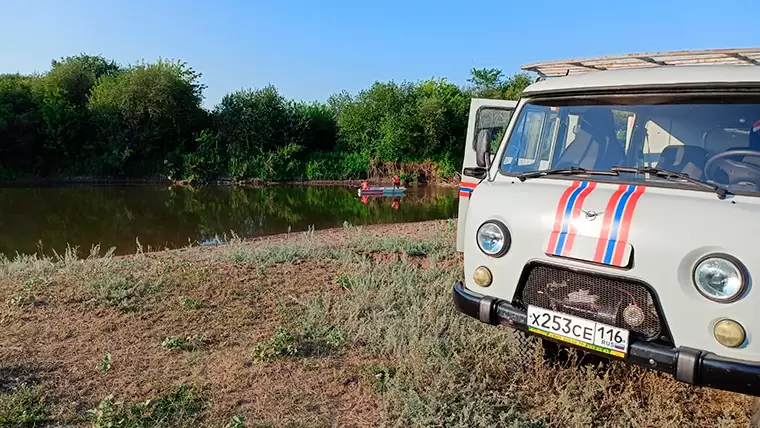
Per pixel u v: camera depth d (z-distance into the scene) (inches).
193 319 236.7
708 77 147.4
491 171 185.0
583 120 169.0
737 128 142.4
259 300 265.6
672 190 142.9
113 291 263.9
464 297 168.2
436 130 1640.0
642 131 157.2
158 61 1578.5
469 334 211.6
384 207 1069.8
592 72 175.0
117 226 780.6
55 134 1462.8
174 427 151.6
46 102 1486.2
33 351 200.5
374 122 1700.3
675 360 129.2
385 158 1672.0
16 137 1440.7
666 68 159.6
